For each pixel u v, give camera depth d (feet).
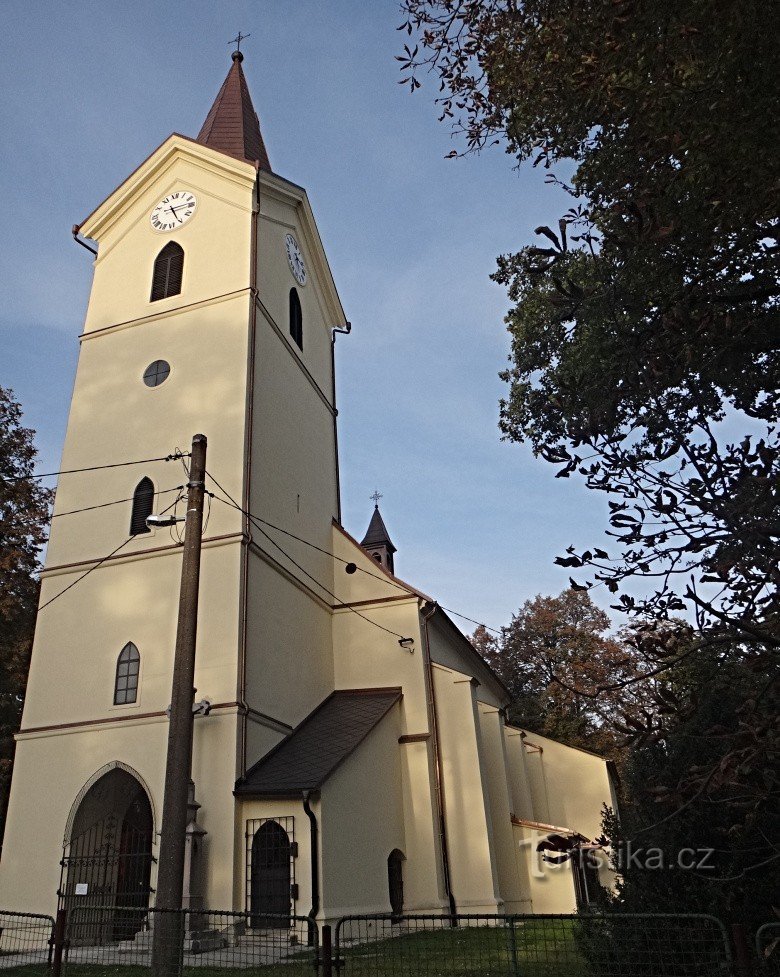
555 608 159.84
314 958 28.53
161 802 56.65
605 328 31.14
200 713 58.59
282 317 83.35
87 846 59.26
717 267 27.86
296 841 53.42
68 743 61.87
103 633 65.16
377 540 141.18
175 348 75.92
